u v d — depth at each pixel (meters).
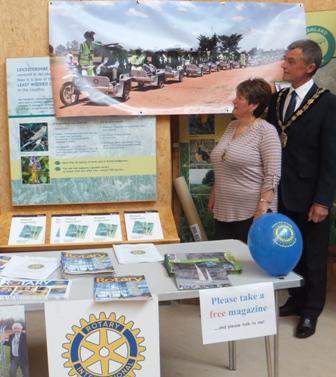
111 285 1.67
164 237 2.99
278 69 3.14
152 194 3.10
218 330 1.67
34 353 2.64
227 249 2.20
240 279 1.78
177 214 3.48
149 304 1.60
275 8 3.10
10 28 2.90
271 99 2.81
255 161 2.58
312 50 2.54
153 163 3.08
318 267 2.76
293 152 2.67
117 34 2.95
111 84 2.97
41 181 3.02
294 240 1.77
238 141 2.62
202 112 3.08
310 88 2.63
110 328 1.58
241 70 3.10
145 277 1.80
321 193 2.55
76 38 2.92
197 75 3.05
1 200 3.05
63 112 2.95
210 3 3.03
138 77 2.99
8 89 2.93
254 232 1.82
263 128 2.56
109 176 3.06
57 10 2.89
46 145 2.99
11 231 2.95
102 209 3.12
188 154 3.43
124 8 2.94
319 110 2.57
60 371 1.57
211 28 3.04
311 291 2.80
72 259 1.99
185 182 3.35
